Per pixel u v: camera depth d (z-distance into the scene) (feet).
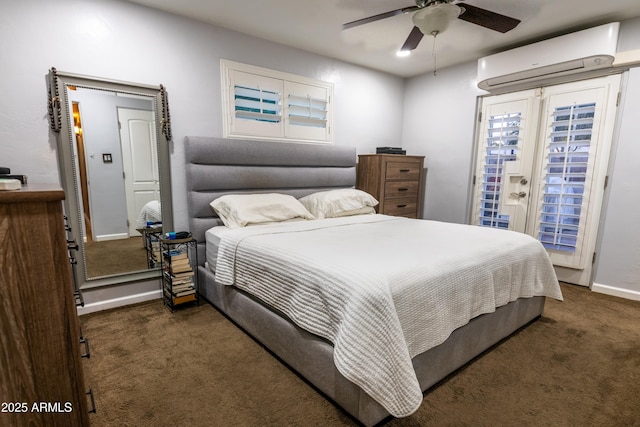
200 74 9.26
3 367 2.49
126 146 8.36
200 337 6.96
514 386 5.44
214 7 8.33
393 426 4.56
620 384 5.51
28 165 7.14
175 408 4.90
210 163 9.39
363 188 13.08
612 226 9.46
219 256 7.55
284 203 9.59
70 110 7.51
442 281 5.09
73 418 2.79
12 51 6.79
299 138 11.54
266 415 4.77
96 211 8.07
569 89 10.00
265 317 6.29
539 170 10.76
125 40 8.02
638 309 8.55
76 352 2.74
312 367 5.17
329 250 6.01
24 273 2.48
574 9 8.25
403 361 4.20
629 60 8.75
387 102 14.10
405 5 8.19
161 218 9.01
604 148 9.46
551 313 8.30
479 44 10.57
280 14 8.70
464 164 12.79
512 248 6.77
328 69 11.98
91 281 8.09
